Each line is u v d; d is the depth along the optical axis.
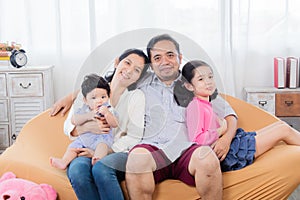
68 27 3.64
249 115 2.69
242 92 3.70
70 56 3.69
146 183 1.99
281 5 3.61
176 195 2.08
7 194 2.06
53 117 2.64
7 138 3.44
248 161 2.21
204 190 2.01
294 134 2.40
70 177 2.04
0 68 3.38
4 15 3.61
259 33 3.66
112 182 1.98
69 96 2.70
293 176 2.15
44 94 3.39
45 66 3.52
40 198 2.07
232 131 2.29
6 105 3.39
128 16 3.64
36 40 3.64
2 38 3.63
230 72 3.63
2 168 2.27
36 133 2.57
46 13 3.62
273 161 2.17
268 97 3.45
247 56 3.69
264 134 2.34
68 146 2.35
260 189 2.12
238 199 2.12
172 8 3.62
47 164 2.29
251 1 3.62
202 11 3.61
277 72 3.51
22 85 3.37
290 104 3.44
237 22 3.62
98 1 3.61
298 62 3.50
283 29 3.63
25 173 2.23
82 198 2.02
